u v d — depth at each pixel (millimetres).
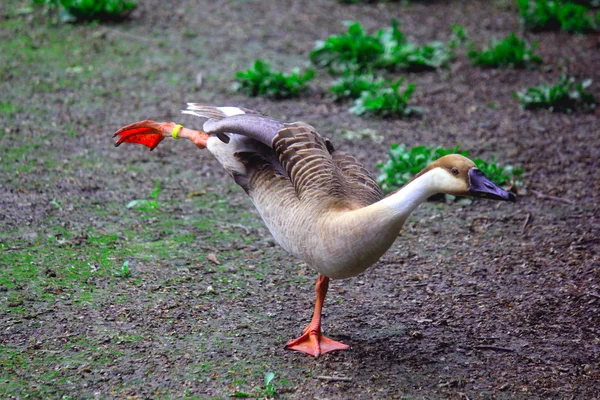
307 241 7770
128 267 10250
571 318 9555
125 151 14164
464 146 15062
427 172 7281
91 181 12812
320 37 21000
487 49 20172
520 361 8602
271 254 10984
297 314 9414
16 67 17484
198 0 23547
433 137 15477
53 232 11047
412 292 10109
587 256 11156
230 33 20969
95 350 8352
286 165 8172
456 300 9930
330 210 7656
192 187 13023
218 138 9180
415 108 16641
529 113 16984
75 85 16859
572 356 8742
